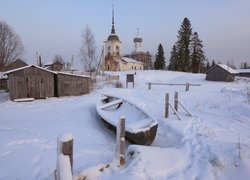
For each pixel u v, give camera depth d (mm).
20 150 6188
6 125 9328
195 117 11117
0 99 20469
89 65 51031
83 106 14938
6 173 4875
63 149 3467
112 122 9016
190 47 65188
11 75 18328
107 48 74562
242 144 6746
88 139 7934
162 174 4676
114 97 13188
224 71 39031
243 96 16562
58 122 10109
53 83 20516
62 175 3055
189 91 22016
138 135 7684
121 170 4703
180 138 8211
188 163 5371
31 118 11180
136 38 87500
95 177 4379
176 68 66125
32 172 4945
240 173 5004
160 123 10484
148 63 85250
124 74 50375
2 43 58562
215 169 5121
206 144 6895
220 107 13719
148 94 21234
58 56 77188
